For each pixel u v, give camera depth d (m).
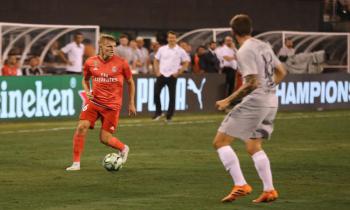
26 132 32.28
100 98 22.39
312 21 63.25
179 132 33.00
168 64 37.06
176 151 26.75
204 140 30.17
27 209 16.75
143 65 44.16
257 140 17.52
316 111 45.72
